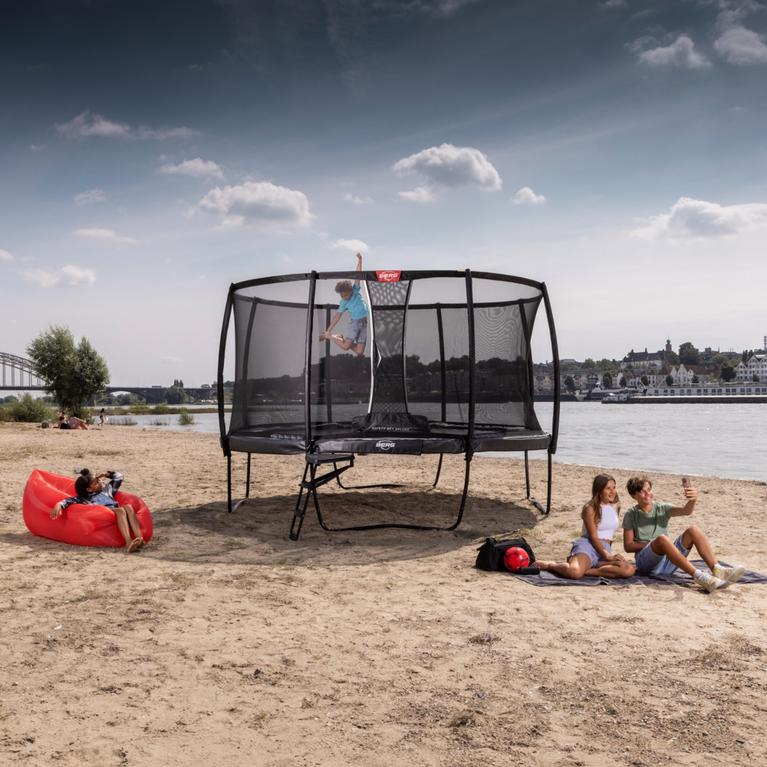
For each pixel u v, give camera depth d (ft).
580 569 19.99
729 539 25.73
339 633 15.46
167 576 20.48
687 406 476.13
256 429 29.48
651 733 10.73
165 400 413.59
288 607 17.47
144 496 36.04
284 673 13.12
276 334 28.45
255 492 37.86
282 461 55.36
